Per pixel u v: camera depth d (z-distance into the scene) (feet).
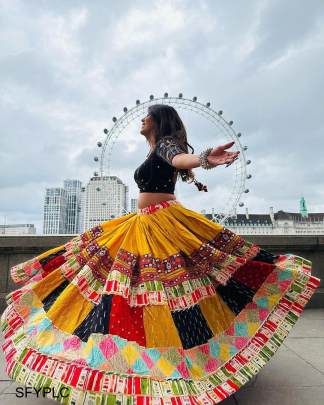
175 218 6.84
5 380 7.23
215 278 6.45
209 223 6.99
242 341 6.12
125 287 5.76
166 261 6.26
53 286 6.65
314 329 11.66
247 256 6.90
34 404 6.07
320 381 7.00
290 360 8.38
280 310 6.47
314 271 16.76
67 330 5.58
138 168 7.41
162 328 5.48
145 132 7.45
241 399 6.18
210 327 6.07
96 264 6.21
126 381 4.88
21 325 6.14
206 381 5.37
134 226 6.70
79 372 4.90
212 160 5.20
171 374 5.09
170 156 6.05
